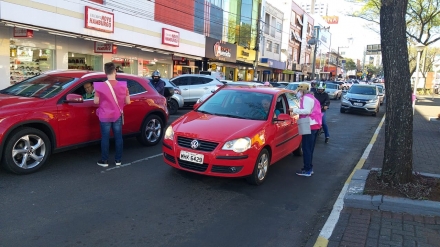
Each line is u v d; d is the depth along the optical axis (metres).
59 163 6.46
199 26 26.42
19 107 5.57
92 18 15.08
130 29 17.80
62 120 6.11
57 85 6.43
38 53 15.07
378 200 4.89
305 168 6.81
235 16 32.06
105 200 4.92
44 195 4.95
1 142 5.25
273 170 7.05
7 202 4.62
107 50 17.28
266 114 6.38
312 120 6.54
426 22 19.38
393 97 5.36
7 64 13.66
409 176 5.36
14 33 13.48
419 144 10.09
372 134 12.55
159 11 21.45
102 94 6.16
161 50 20.69
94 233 3.97
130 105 7.50
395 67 5.32
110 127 6.41
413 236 4.11
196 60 26.70
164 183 5.77
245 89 7.09
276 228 4.44
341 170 7.46
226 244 3.94
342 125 14.70
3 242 3.65
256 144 5.66
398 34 5.30
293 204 5.30
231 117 6.34
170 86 14.28
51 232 3.93
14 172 5.55
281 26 45.28
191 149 5.52
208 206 4.97
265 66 40.06
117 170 6.29
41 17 13.06
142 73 21.61
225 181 6.07
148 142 8.15
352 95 19.31
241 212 4.86
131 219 4.39
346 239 4.02
